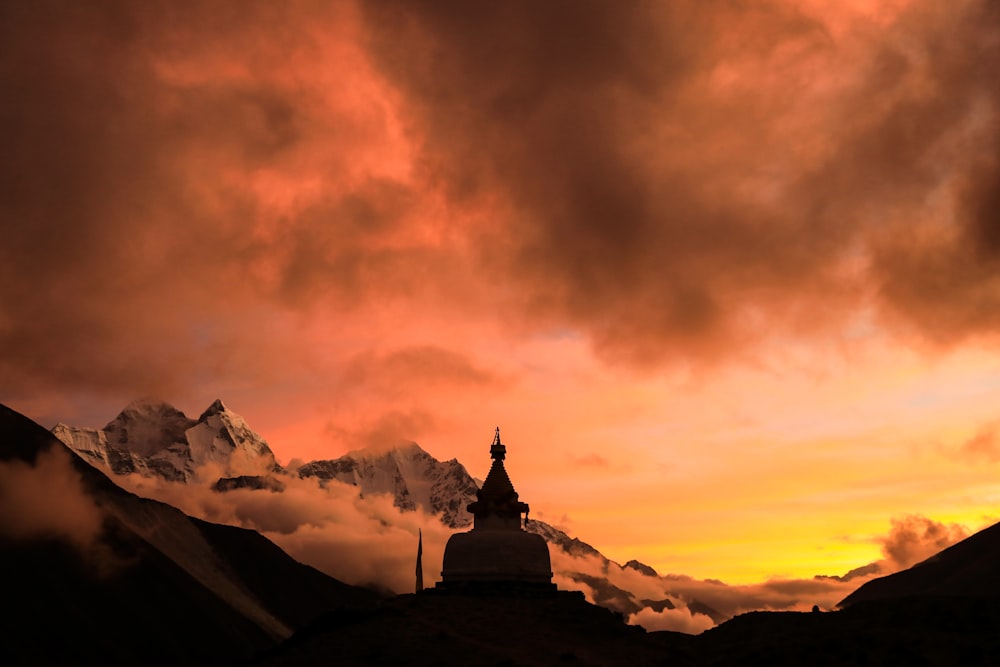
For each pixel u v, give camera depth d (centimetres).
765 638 11844
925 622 11250
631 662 9731
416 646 9800
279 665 9562
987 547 19700
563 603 11412
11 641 18975
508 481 12862
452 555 12250
